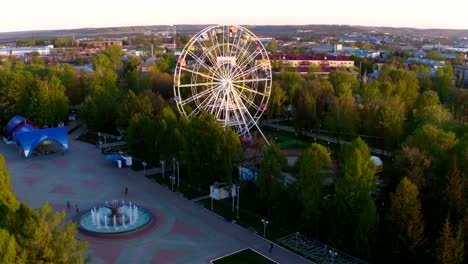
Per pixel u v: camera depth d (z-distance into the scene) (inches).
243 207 3462.1
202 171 3644.2
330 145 5142.7
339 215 2780.5
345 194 2746.1
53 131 4813.0
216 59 4485.7
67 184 3922.2
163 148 4023.1
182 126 4165.8
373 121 4808.1
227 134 3585.1
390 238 2561.5
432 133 3410.4
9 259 1667.1
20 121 5246.1
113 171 4284.0
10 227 1925.4
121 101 6299.2
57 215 1859.0
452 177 2628.0
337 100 5191.9
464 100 5861.2
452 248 2290.8
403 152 3198.8
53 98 5890.8
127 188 3816.4
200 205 3496.6
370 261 2657.5
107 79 6732.3
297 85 6520.7
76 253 1887.3
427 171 2994.6
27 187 3833.7
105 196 3651.6
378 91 6097.4
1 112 5871.1
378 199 3191.4
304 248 2817.4
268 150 3211.1
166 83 7239.2
